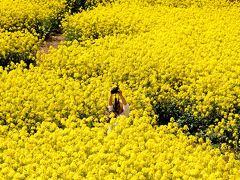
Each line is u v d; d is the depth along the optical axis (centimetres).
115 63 1641
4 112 1332
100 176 1002
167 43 1875
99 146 1117
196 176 1028
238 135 1345
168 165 1038
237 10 2425
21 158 1080
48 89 1463
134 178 980
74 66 1694
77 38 2064
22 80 1509
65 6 2444
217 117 1402
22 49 1820
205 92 1488
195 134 1384
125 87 1513
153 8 2406
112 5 2438
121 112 1278
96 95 1415
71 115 1344
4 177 1012
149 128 1241
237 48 1839
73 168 1038
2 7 2223
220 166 1075
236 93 1465
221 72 1612
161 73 1595
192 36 1958
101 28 2089
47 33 2173
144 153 1074
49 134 1194
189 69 1620
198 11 2359
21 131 1208
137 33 2059
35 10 2220
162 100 1466
